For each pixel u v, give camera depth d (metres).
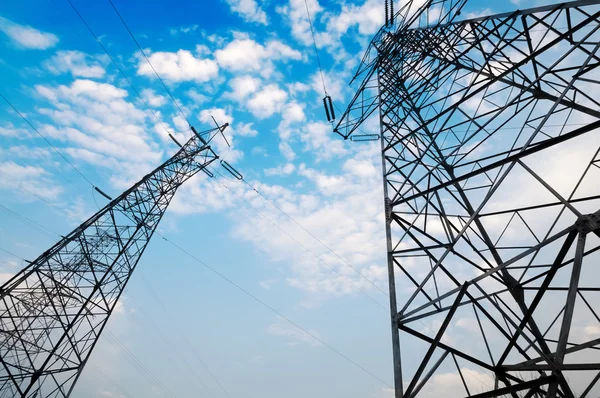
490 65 13.32
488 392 6.37
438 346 8.12
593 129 6.27
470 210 10.91
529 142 7.52
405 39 18.17
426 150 12.23
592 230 5.93
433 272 8.42
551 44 9.52
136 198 23.34
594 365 5.80
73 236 19.55
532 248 6.72
